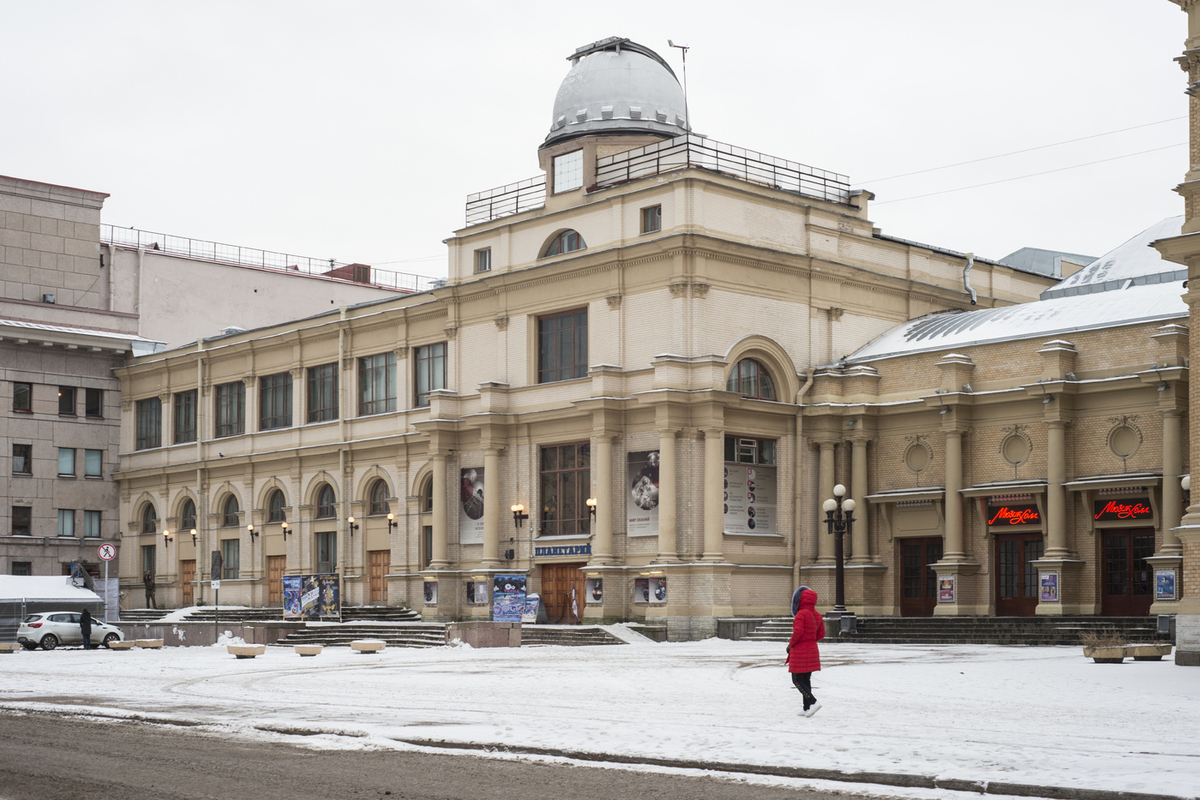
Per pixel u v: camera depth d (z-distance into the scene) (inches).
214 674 1207.6
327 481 2340.1
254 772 556.1
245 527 2490.2
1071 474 1686.8
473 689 967.6
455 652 1569.9
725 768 552.7
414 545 2175.2
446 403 2082.9
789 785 517.3
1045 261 2785.4
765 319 1908.2
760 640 1732.3
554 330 1995.6
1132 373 1638.8
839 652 1434.5
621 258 1886.1
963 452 1798.7
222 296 3036.4
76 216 2832.2
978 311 1995.6
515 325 2030.0
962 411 1788.9
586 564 1907.0
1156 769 525.3
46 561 2647.6
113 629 1966.0
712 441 1796.3
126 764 582.6
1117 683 940.6
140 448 2751.0
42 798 496.1
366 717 757.3
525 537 1978.3
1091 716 732.0
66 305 2783.0
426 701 867.4
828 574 1877.5
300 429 2397.9
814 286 1969.7
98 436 2755.9
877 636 1680.6
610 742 617.0
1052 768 528.4
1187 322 1610.5
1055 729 669.9
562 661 1331.2
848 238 2033.7
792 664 749.9
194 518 2618.1
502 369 2039.9
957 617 1685.5
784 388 1907.0
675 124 2101.4
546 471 1975.9
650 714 759.1
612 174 2005.4
